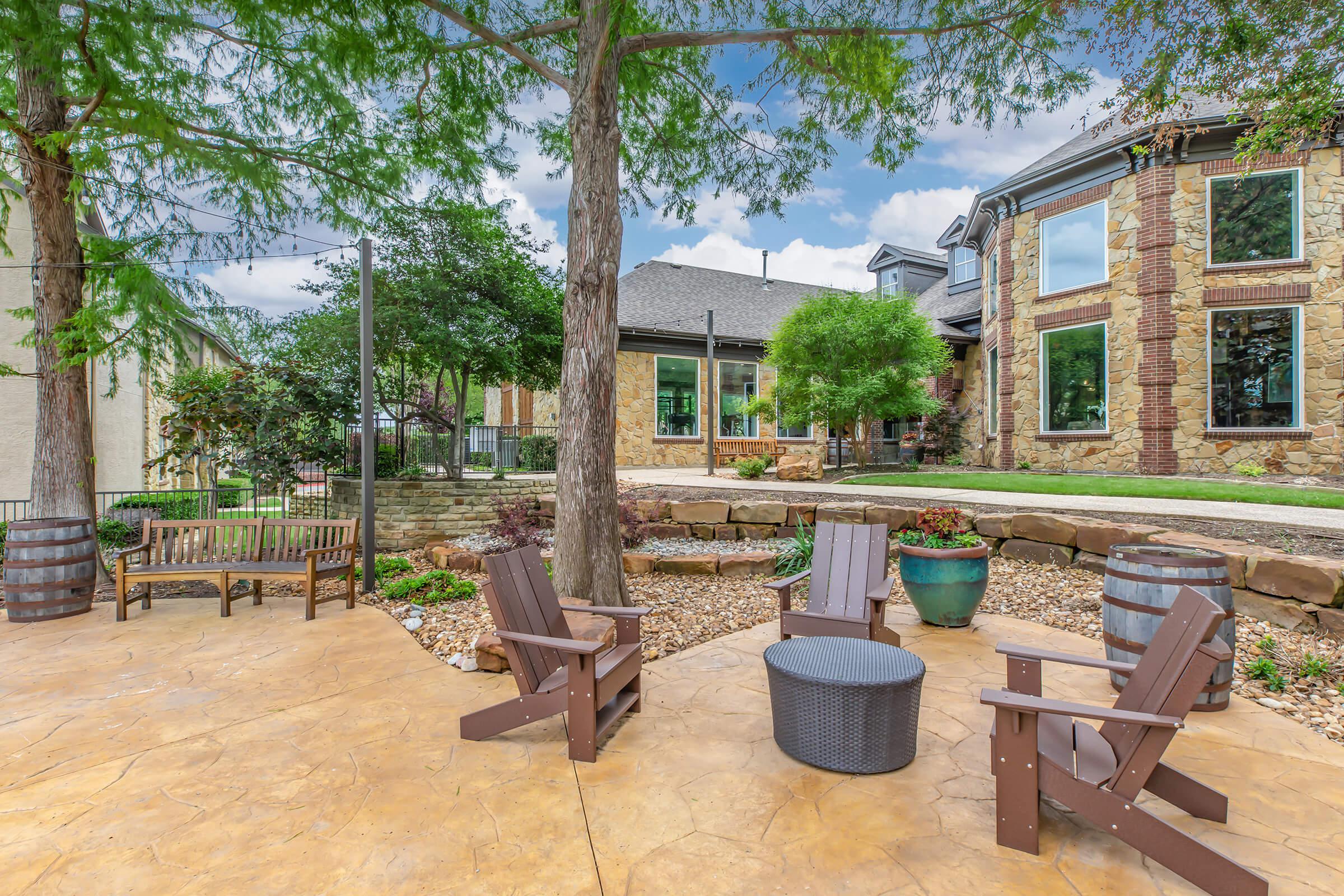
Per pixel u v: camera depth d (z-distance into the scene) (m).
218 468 9.37
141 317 6.07
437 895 1.96
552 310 9.75
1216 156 11.30
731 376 18.14
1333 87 5.10
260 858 2.14
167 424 8.58
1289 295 10.93
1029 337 13.84
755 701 3.47
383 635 4.73
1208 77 5.30
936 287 22.08
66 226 6.52
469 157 7.24
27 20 4.76
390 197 8.21
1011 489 9.14
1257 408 11.23
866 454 17.11
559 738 3.05
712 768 2.75
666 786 2.60
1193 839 1.95
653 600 5.45
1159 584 3.38
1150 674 2.21
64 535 5.24
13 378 9.91
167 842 2.22
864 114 5.78
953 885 2.00
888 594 3.91
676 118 6.73
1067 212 13.10
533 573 3.35
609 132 4.78
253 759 2.83
